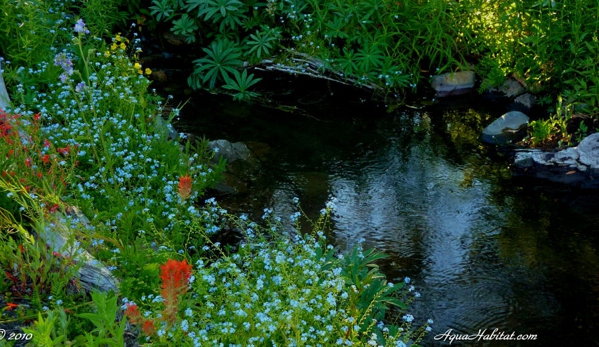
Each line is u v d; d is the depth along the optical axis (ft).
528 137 26.48
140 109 23.90
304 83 31.27
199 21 32.45
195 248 18.42
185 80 31.76
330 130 27.86
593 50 27.40
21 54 25.12
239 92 30.66
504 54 30.12
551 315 17.67
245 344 13.34
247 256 16.39
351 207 22.45
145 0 34.27
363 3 30.48
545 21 28.84
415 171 24.97
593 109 26.78
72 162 19.34
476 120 28.81
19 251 14.53
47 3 29.81
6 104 22.54
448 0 30.99
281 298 15.23
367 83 30.68
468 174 24.84
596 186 24.00
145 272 15.40
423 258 19.90
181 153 22.24
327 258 17.03
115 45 25.62
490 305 17.99
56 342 11.11
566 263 19.86
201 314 14.57
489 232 21.36
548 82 29.53
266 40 30.76
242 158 24.86
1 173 16.61
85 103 23.63
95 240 16.70
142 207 19.12
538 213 22.49
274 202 22.33
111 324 11.41
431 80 31.04
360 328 14.06
